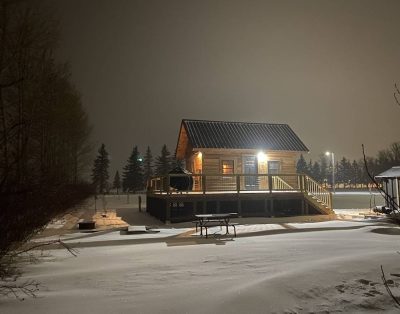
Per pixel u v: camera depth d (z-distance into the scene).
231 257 7.70
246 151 22.33
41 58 9.02
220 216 11.52
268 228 13.27
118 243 10.20
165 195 16.97
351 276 5.50
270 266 6.70
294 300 4.69
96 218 18.91
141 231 12.54
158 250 8.87
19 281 5.89
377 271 5.73
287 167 23.12
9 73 6.57
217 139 22.52
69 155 28.03
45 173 6.33
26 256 8.03
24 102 6.88
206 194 17.56
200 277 5.98
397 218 3.96
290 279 5.35
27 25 7.00
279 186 22.19
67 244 10.04
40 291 5.29
